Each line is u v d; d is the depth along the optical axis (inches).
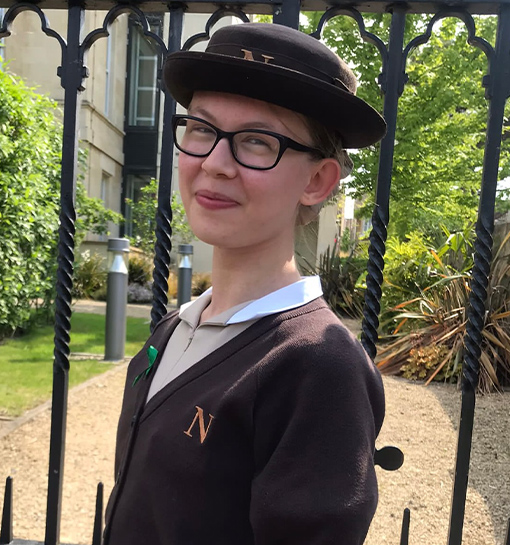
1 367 175.8
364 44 275.3
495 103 47.9
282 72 31.5
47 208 228.7
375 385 33.5
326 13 49.6
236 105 33.7
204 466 32.0
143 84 544.7
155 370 39.8
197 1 50.4
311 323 33.5
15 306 216.7
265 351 32.8
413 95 307.9
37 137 223.6
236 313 35.0
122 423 41.4
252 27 35.1
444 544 82.4
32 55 442.0
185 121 37.1
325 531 28.1
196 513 32.2
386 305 210.4
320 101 32.9
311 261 297.6
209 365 34.3
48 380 160.6
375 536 84.7
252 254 36.2
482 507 93.5
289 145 33.4
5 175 199.5
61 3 52.6
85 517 88.6
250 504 30.9
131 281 424.2
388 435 123.2
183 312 41.4
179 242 466.3
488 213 48.8
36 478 100.8
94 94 463.8
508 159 309.6
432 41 296.5
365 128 34.9
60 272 53.8
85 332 247.4
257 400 31.4
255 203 33.8
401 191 309.1
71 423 128.8
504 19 47.6
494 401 147.6
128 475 36.8
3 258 202.1
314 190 36.9
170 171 53.0
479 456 112.6
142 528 34.5
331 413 30.0
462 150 321.4
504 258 173.6
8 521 56.4
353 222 377.7
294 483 29.2
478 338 49.2
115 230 529.3
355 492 28.7
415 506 94.1
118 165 538.6
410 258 207.2
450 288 176.7
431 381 168.9
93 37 52.5
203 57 32.3
